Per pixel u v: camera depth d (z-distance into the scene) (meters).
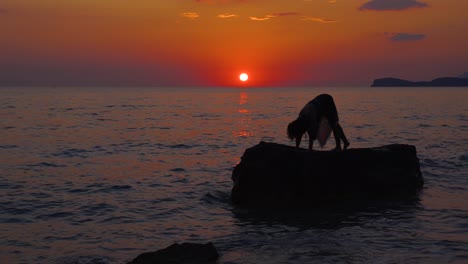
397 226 9.16
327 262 6.97
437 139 26.84
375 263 6.87
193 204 11.60
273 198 11.45
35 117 46.84
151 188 13.58
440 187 13.07
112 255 7.86
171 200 12.03
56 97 123.88
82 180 14.83
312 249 7.69
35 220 10.16
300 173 11.59
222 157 20.34
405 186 12.10
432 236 8.38
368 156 12.07
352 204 11.25
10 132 31.80
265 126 37.94
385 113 53.75
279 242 8.20
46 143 25.77
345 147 12.53
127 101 98.19
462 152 20.73
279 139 28.08
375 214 10.23
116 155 21.06
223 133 32.09
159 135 30.48
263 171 11.61
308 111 11.70
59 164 18.34
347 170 11.78
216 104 86.12
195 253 7.18
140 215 10.54
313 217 10.12
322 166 11.66
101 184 14.16
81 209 11.09
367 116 48.34
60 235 9.05
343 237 8.42
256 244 8.13
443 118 45.25
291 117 49.19
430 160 17.97
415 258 7.08
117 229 9.44
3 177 15.35
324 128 11.97
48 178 15.20
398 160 12.33
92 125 37.78
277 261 7.09
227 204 11.62
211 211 10.91
